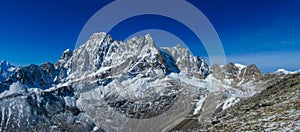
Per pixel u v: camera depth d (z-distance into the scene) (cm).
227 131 4981
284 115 4734
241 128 4844
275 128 4178
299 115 4425
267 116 5109
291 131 3831
